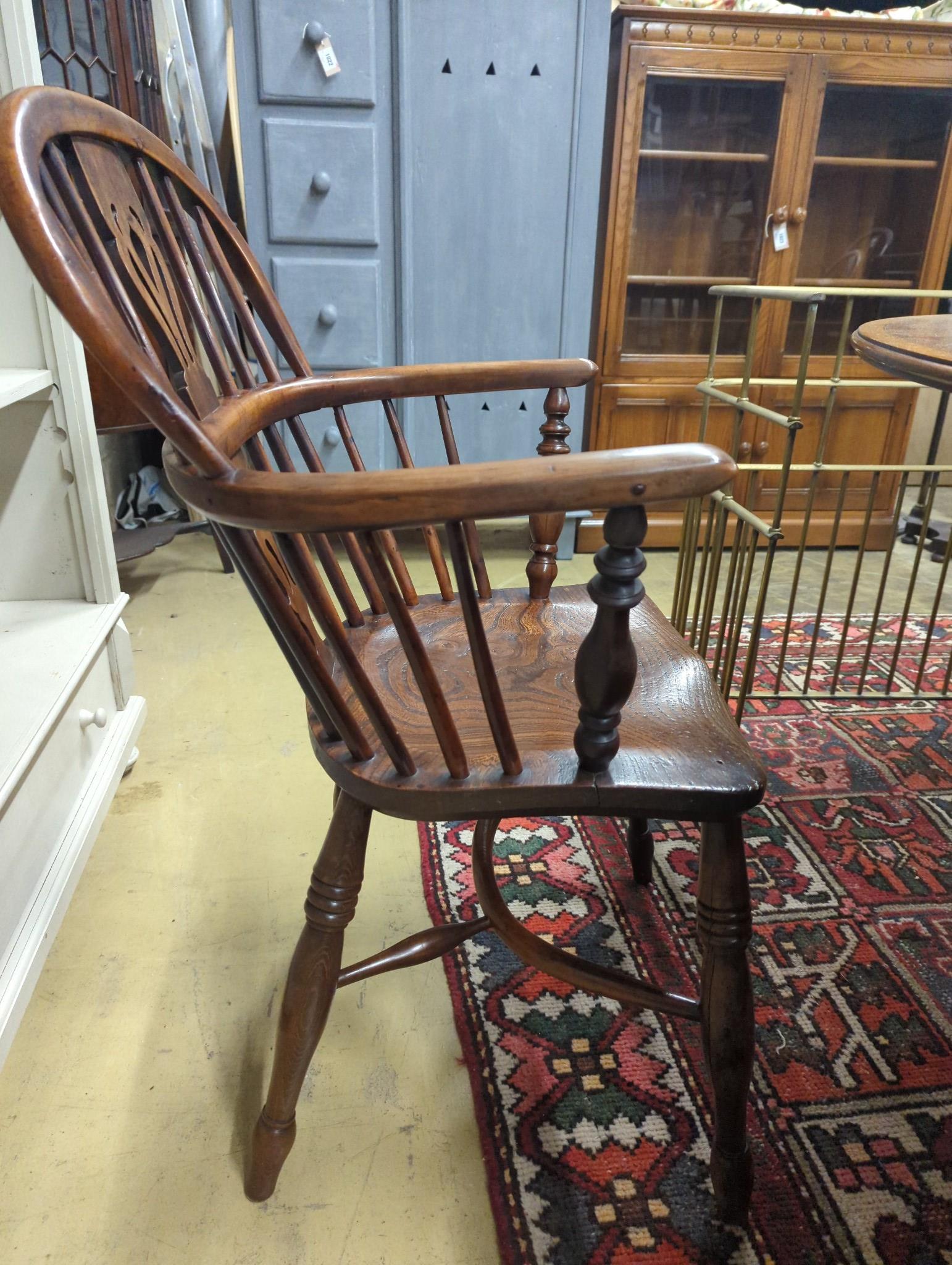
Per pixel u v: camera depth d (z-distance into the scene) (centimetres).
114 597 134
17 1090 85
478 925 91
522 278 219
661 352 249
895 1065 89
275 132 197
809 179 230
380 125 201
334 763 67
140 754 145
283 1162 75
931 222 239
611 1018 95
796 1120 83
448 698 77
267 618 64
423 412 225
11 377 109
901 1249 72
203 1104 84
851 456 255
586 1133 82
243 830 126
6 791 86
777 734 157
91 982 99
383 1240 73
